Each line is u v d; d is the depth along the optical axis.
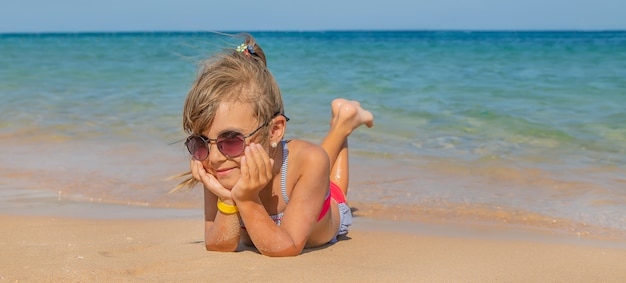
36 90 10.07
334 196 2.98
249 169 2.25
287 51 23.61
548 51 22.12
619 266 2.50
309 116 7.15
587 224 3.45
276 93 2.38
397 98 8.87
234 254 2.49
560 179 4.48
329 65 15.16
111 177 4.60
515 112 7.41
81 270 2.16
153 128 6.53
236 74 2.25
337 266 2.32
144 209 3.74
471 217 3.59
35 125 6.73
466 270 2.36
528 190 4.21
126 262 2.31
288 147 2.59
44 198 4.01
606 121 6.71
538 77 11.46
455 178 4.55
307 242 2.71
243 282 2.06
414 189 4.26
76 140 5.97
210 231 2.54
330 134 3.39
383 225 3.38
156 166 4.95
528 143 5.71
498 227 3.37
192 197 4.08
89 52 23.33
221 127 2.23
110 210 3.68
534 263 2.52
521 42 35.97
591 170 4.73
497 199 4.00
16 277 2.07
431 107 7.93
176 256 2.44
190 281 2.06
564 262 2.55
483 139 5.91
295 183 2.55
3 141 5.95
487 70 13.45
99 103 8.40
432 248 2.76
